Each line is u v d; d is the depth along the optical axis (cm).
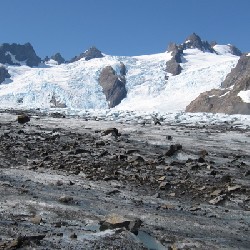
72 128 2748
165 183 1477
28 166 1588
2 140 2134
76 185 1347
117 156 1911
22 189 1174
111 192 1297
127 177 1560
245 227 1102
